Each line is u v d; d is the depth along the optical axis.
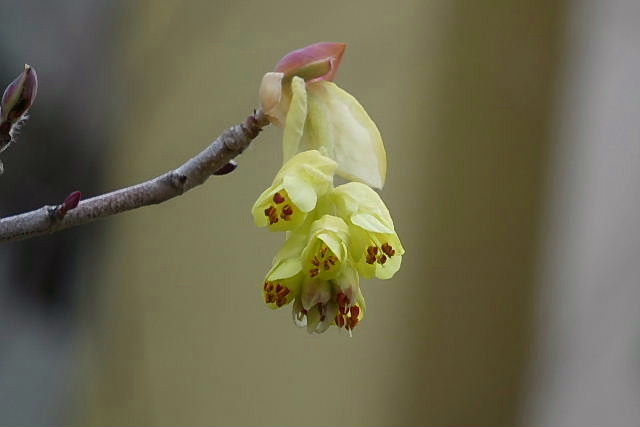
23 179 0.68
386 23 0.89
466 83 0.78
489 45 0.77
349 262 0.44
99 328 0.77
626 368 0.91
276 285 0.44
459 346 0.80
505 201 0.78
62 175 0.70
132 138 0.79
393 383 0.85
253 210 0.44
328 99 0.46
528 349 0.81
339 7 0.90
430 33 0.86
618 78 0.90
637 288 0.91
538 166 0.78
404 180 0.86
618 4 0.88
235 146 0.45
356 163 0.46
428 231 0.80
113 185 0.74
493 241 0.79
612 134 0.91
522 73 0.77
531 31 0.77
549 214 0.81
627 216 0.91
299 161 0.44
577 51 0.81
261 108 0.45
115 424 0.82
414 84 0.87
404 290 0.84
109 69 0.73
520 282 0.80
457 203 0.79
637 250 0.91
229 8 0.82
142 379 0.86
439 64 0.80
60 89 0.69
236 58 0.90
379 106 0.88
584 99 0.87
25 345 0.69
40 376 0.70
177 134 0.85
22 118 0.46
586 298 0.91
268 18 0.90
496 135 0.78
